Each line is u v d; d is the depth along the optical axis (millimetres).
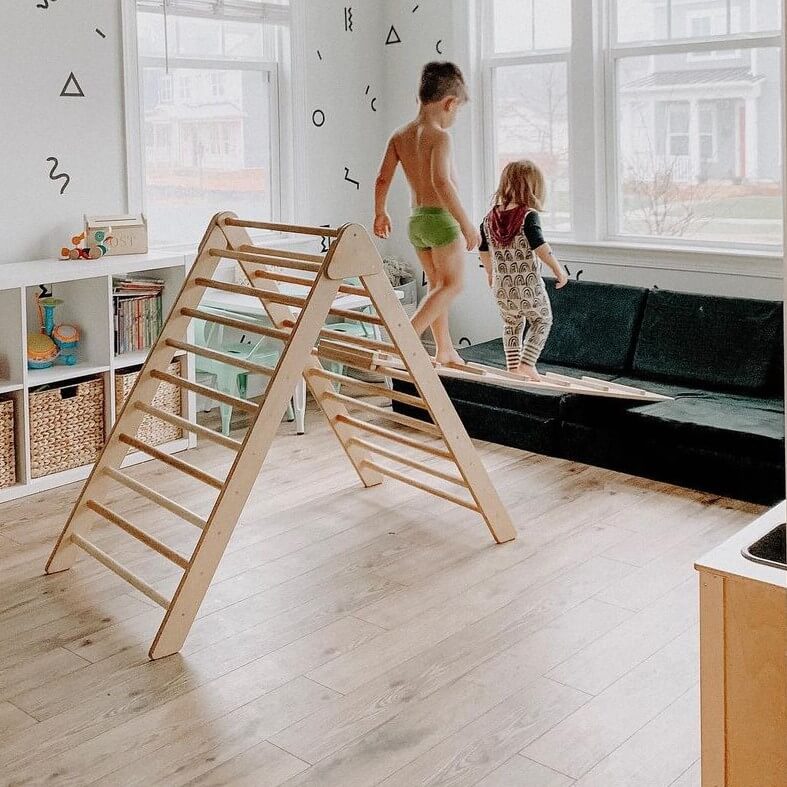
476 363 5027
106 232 4668
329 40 5793
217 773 2447
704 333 4703
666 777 2391
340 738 2580
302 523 3986
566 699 2729
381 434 3992
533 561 3598
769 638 1768
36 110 4629
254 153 5680
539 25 5500
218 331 5262
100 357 4617
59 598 3391
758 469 4027
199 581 3037
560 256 5496
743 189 4926
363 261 3260
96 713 2713
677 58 5027
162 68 5188
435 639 3066
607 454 4500
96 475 3531
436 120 4117
